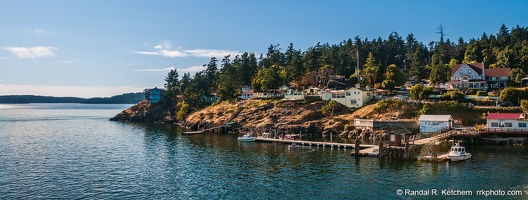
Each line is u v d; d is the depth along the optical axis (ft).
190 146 388.37
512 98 438.40
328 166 282.15
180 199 207.92
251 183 238.27
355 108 509.35
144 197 211.41
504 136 352.28
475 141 354.33
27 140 437.58
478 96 475.72
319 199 205.46
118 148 376.07
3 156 328.08
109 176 256.93
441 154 306.55
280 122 491.31
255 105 557.33
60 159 315.58
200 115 599.57
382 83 597.93
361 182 236.43
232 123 522.47
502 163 274.57
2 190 222.48
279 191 221.05
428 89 490.90
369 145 357.41
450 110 436.76
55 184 236.22
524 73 534.78
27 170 273.33
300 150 355.36
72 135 492.54
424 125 402.52
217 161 305.94
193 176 256.52
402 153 298.35
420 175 248.93
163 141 429.38
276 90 647.56
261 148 371.15
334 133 450.30
